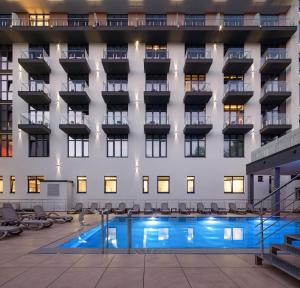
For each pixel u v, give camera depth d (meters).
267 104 25.98
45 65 24.41
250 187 23.11
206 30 24.05
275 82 24.48
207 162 25.00
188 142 25.53
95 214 20.61
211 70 25.75
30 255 7.33
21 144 25.20
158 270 5.99
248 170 23.02
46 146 25.52
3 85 26.36
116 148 25.45
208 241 11.79
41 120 24.70
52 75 25.73
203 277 5.54
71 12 25.83
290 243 6.53
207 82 25.11
